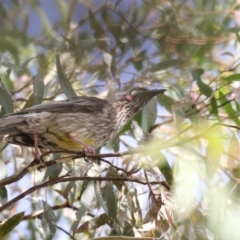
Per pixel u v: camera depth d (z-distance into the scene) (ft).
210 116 39.40
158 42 43.29
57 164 34.96
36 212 36.60
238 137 34.06
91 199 33.45
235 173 34.60
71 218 42.39
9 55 40.01
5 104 34.81
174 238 30.68
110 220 33.63
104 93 42.57
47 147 32.94
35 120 31.60
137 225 34.94
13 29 38.93
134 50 42.29
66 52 41.42
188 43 43.75
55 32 41.16
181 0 44.19
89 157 30.27
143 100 35.81
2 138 32.01
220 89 39.81
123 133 38.19
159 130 43.01
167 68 42.24
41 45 40.93
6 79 43.91
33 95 35.22
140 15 42.88
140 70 42.42
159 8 43.29
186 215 31.09
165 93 41.11
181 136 38.75
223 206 31.91
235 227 31.30
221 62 45.96
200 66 45.85
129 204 34.45
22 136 32.30
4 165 34.60
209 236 35.14
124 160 35.24
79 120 32.86
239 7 45.09
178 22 43.65
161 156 32.63
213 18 44.11
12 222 32.68
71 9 41.39
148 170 32.65
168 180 33.37
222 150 34.01
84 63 41.52
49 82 39.50
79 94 42.29
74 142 32.91
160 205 30.91
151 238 31.40
